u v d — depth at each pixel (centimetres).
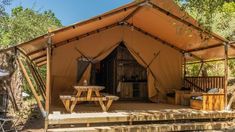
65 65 1024
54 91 1008
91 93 816
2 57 1015
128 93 1224
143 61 1126
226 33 1452
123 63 1241
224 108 906
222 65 1600
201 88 1120
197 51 1111
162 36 1090
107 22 966
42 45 866
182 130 801
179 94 1052
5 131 750
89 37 1052
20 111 1059
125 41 1094
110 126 756
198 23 768
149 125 777
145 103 1100
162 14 857
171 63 1161
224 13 1501
